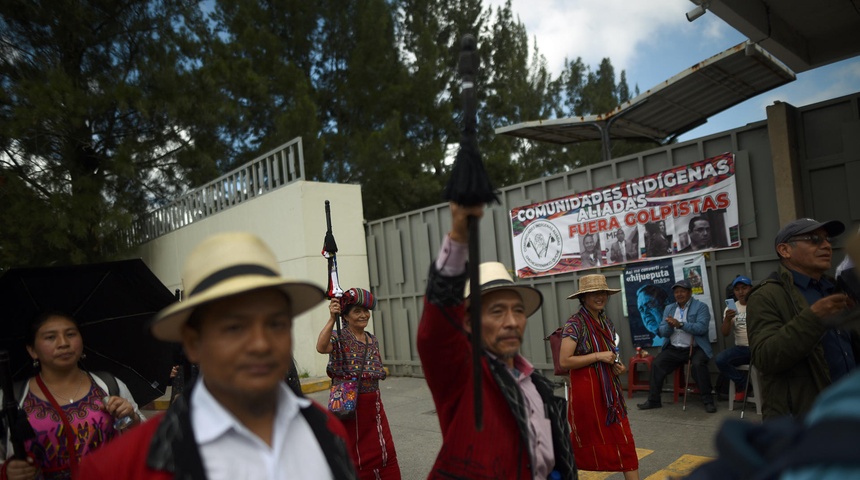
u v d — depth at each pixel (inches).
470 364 91.3
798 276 131.6
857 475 29.6
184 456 57.5
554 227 371.9
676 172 316.8
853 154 267.0
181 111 589.6
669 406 300.8
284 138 657.6
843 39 309.9
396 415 335.0
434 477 93.7
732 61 314.5
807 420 36.4
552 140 446.9
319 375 457.7
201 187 601.3
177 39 606.2
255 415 63.6
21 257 530.6
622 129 409.7
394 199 733.3
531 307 113.4
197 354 64.8
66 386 111.6
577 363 165.0
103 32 581.3
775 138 280.4
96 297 129.1
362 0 759.7
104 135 591.8
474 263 66.7
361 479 182.9
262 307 62.3
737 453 39.1
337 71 783.1
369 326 499.5
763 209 290.7
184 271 66.9
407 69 802.8
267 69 727.7
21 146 530.3
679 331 296.8
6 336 119.4
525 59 966.4
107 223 548.1
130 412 112.0
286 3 743.1
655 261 325.7
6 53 543.8
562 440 102.0
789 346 116.9
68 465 104.7
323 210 477.1
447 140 828.6
